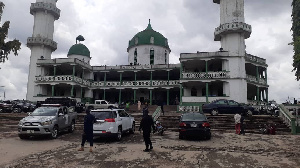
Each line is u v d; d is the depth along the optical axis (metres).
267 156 9.05
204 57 32.41
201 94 34.53
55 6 44.72
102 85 42.25
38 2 42.97
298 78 24.94
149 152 9.55
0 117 23.28
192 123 12.87
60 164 7.84
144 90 42.69
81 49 50.78
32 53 42.00
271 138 13.52
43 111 14.11
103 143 12.03
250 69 36.94
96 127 12.12
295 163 8.02
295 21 24.36
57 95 42.50
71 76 38.28
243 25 32.69
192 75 32.56
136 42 48.09
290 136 14.29
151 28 52.88
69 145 11.31
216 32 35.16
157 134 15.31
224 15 34.69
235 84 31.17
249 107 22.33
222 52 32.16
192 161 8.19
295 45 18.62
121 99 44.72
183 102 31.88
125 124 14.15
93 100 43.25
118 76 45.75
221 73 31.80
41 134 12.70
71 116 16.00
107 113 12.62
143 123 9.91
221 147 10.93
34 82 39.94
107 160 8.33
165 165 7.70
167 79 42.69
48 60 39.84
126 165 7.70
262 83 34.78
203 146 11.16
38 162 8.09
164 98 42.16
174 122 19.23
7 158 8.65
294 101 30.69
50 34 43.88
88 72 43.41
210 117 20.36
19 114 26.09
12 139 13.01
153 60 46.84
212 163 7.96
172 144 11.64
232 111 21.58
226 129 17.52
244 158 8.65
